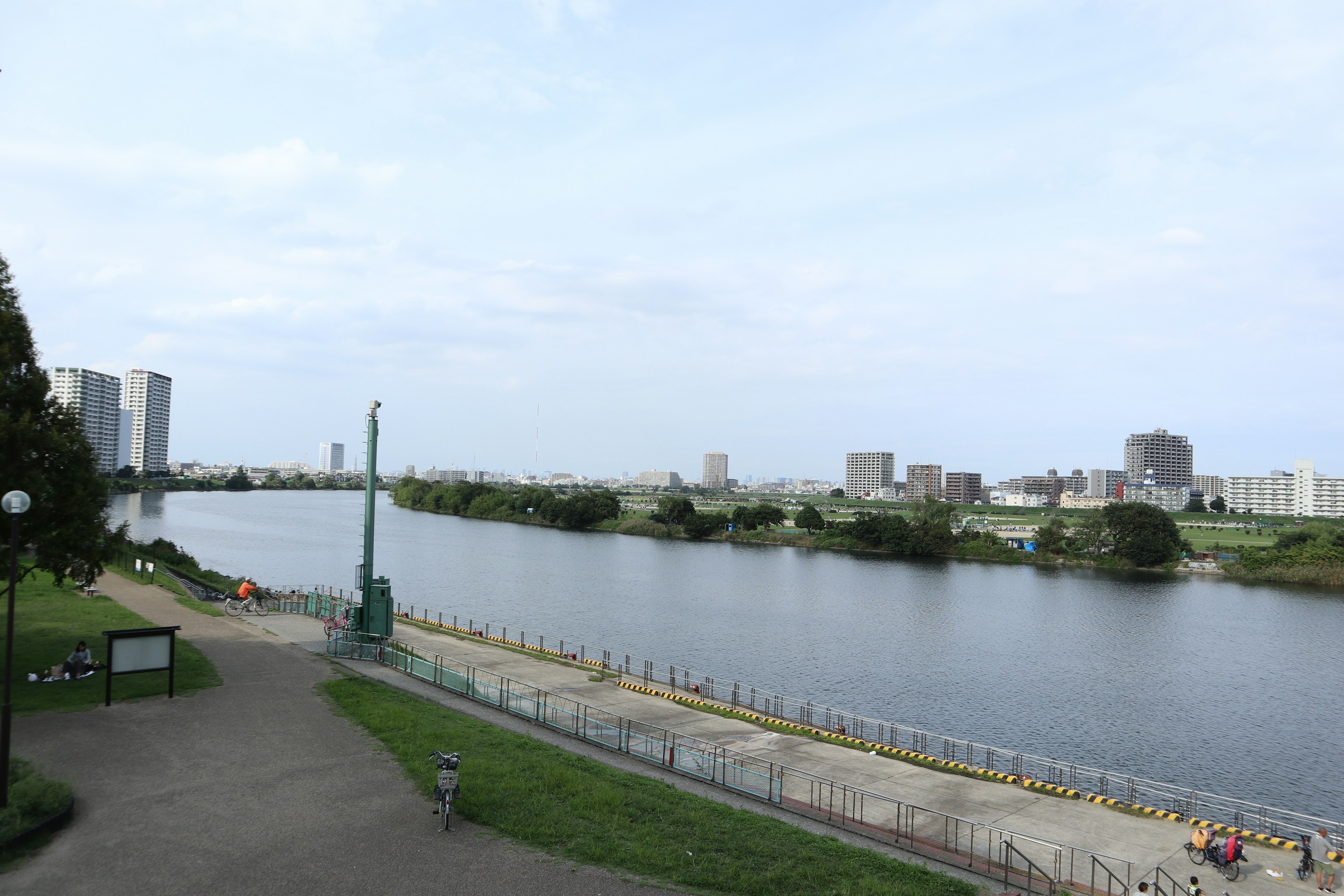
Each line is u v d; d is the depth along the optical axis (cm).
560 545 17525
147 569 7312
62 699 3138
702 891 1850
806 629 8969
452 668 4788
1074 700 6525
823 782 3278
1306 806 4500
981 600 11606
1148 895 2380
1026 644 8662
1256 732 5850
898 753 3981
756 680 6681
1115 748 5381
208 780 2341
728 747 3841
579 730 3438
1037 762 4959
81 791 2202
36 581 6369
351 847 1941
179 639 4534
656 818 2295
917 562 16325
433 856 1917
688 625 8925
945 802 3253
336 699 3328
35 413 3538
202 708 3098
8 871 1728
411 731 2898
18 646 4059
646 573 13362
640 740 3359
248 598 5944
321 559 13225
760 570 14362
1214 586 13662
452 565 13388
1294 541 15138
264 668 3894
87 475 3697
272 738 2767
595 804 2319
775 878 1945
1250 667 7906
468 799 2266
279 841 1953
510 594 10594
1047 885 2348
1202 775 4941
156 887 1688
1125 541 15838
